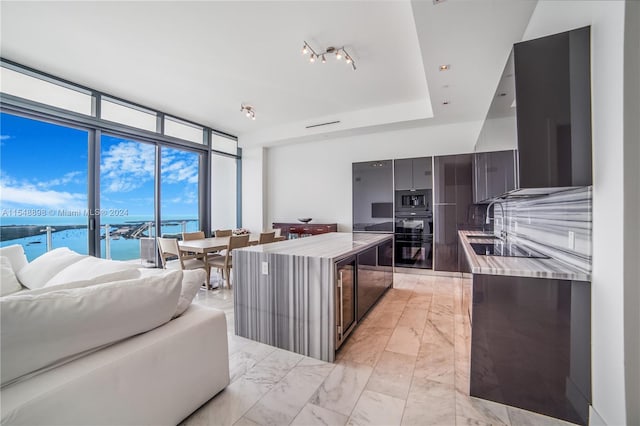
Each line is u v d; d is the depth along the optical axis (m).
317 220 6.01
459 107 3.94
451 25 2.15
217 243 3.86
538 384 1.49
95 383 1.04
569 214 1.61
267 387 1.70
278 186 6.47
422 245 4.58
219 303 3.29
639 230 1.13
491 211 4.10
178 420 1.36
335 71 3.47
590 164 1.38
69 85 3.61
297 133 5.55
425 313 2.91
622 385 1.17
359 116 4.89
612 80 1.21
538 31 1.93
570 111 1.42
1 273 2.31
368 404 1.56
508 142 1.75
